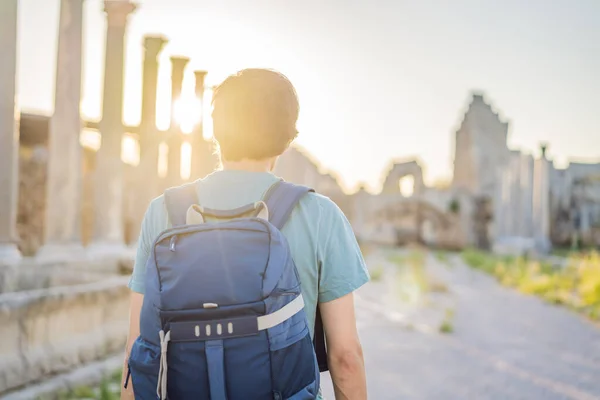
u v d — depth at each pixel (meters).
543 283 17.89
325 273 1.78
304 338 1.64
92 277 8.09
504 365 7.94
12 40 6.60
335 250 1.78
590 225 56.25
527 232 42.34
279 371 1.57
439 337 9.98
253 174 1.83
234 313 1.56
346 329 1.78
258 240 1.64
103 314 6.91
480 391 6.59
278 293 1.60
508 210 43.59
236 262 1.60
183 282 1.58
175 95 8.42
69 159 8.22
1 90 6.49
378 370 7.48
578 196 56.88
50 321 6.04
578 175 57.19
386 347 9.01
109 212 8.99
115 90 9.20
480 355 8.59
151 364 1.59
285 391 1.58
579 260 27.11
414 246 52.91
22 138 17.25
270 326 1.57
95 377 6.25
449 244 53.44
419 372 7.43
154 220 1.83
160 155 10.63
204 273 1.58
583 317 12.74
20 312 5.60
